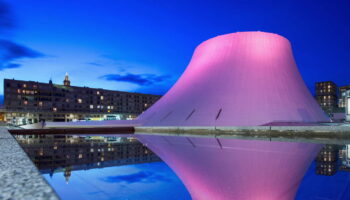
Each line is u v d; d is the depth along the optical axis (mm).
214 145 10258
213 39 27266
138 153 8141
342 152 7758
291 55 26891
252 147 9375
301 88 24234
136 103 86625
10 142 5660
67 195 3531
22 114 64062
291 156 6992
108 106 79062
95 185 4109
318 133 14773
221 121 20172
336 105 100562
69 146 10586
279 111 20453
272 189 3844
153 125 23656
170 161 6520
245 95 21625
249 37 25062
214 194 3633
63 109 70500
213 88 23344
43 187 1709
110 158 7129
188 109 22875
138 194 3607
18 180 1914
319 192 3590
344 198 3295
